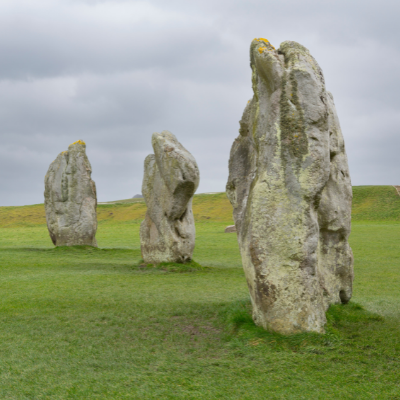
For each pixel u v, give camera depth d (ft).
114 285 40.04
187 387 17.01
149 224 55.57
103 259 62.75
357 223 156.66
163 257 53.31
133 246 86.38
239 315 24.99
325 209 27.45
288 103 22.29
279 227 21.89
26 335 24.09
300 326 21.50
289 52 23.27
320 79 23.25
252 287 22.99
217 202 242.58
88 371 18.84
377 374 17.92
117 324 26.45
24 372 18.69
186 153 53.31
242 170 28.55
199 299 33.63
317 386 16.89
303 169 21.97
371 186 238.07
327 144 22.62
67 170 75.66
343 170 28.50
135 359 20.31
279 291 21.74
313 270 22.00
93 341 23.08
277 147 22.34
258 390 16.65
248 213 23.27
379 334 23.12
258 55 23.21
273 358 19.53
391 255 63.00
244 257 23.44
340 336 22.09
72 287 38.86
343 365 18.79
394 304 31.12
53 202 75.41
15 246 84.23
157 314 28.71
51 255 66.18
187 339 23.38
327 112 22.80
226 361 19.70
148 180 56.24
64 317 27.91
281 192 22.11
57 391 16.72
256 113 23.94
